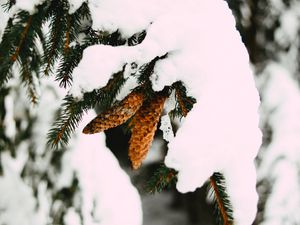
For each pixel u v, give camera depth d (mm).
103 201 1800
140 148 915
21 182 1902
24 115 1844
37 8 985
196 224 3770
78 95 923
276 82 2863
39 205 1861
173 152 855
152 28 921
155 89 919
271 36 3096
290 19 3082
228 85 912
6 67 971
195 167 852
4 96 1785
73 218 1790
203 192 3482
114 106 911
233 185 884
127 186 1862
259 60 3066
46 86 1812
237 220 882
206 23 941
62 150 1859
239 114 898
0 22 1117
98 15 968
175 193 4344
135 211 1825
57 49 1028
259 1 3012
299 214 2479
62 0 996
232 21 971
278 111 2750
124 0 963
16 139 1878
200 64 917
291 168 2582
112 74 917
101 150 1897
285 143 2648
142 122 918
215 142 868
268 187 2559
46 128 1844
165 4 959
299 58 3098
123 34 966
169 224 4094
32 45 984
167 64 919
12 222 1848
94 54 906
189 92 919
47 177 1855
